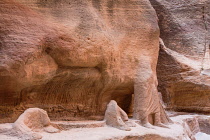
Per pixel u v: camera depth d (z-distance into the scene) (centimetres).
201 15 1055
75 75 510
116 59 569
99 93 578
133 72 619
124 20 626
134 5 650
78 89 538
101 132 469
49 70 463
